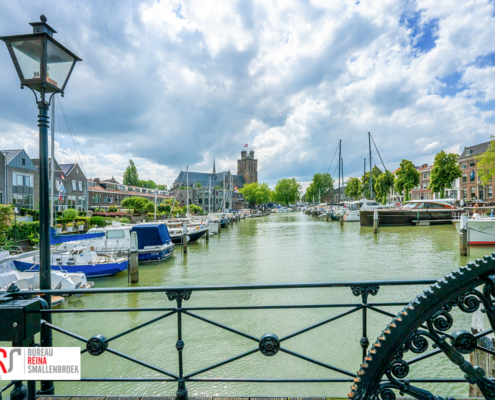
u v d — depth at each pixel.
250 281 13.92
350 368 6.66
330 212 55.88
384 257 18.27
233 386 6.36
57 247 16.95
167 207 55.84
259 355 7.23
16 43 2.79
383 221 35.38
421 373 6.34
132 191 72.25
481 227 20.03
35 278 11.65
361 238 27.67
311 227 42.81
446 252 19.45
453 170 44.06
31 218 28.45
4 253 13.14
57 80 2.98
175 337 8.26
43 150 2.84
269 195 111.19
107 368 6.92
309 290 11.62
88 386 6.43
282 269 15.90
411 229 32.34
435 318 1.81
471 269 1.77
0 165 32.53
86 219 30.73
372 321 8.72
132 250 14.14
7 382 6.41
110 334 8.55
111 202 61.75
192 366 6.89
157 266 17.92
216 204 100.62
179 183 110.56
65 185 45.19
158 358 7.27
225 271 15.99
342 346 7.52
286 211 121.19
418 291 11.20
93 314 9.96
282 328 8.54
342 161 60.41
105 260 15.55
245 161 145.88
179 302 2.53
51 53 2.90
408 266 15.75
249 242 28.06
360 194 77.50
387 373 1.81
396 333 1.80
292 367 6.75
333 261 17.50
